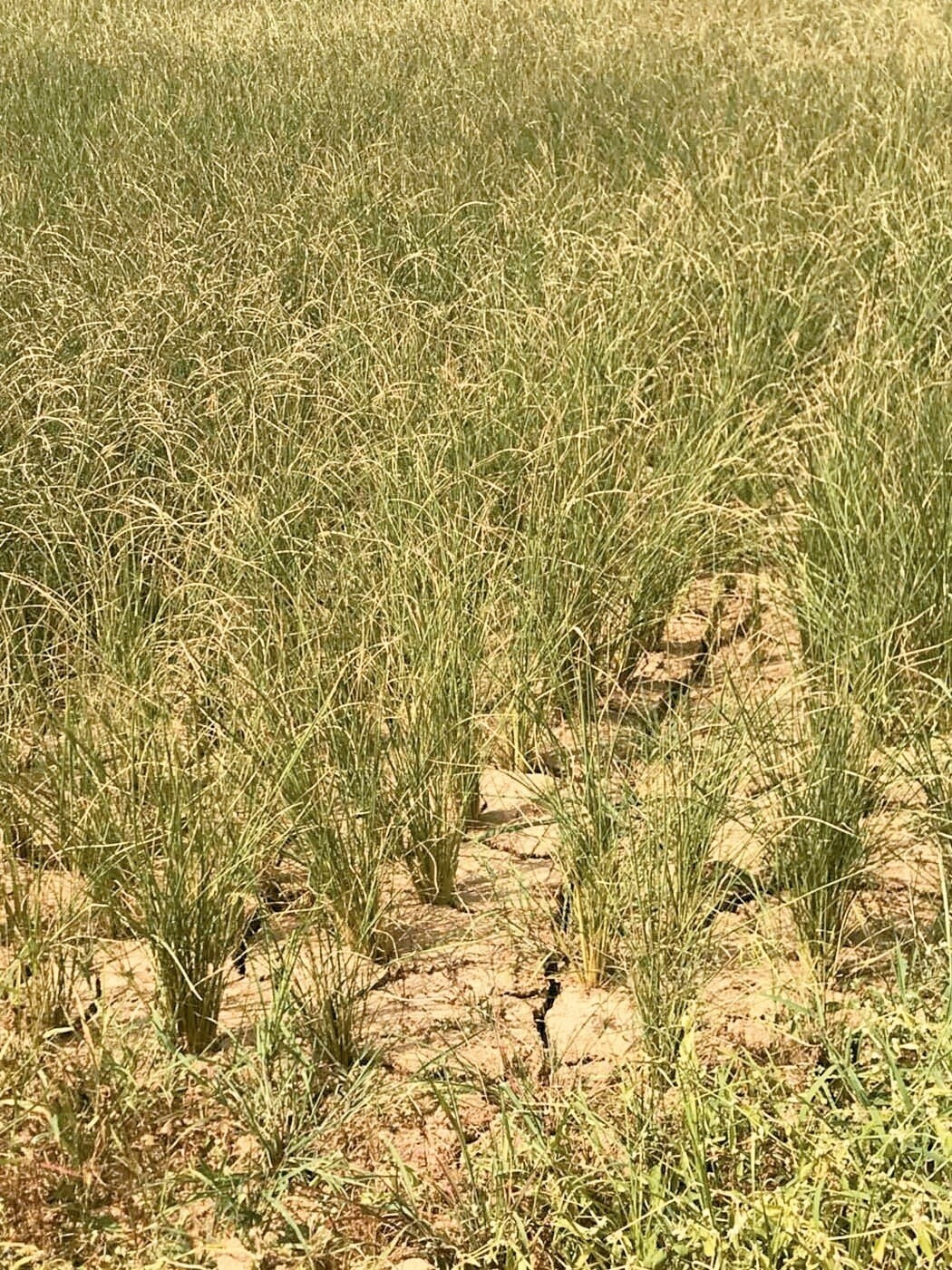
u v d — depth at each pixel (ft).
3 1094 8.23
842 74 27.50
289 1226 7.57
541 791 10.39
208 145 23.43
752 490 14.89
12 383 14.42
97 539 13.19
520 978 9.64
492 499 13.08
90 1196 7.95
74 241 18.74
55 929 9.52
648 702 12.47
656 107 25.96
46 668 12.12
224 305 16.57
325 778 10.10
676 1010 8.84
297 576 12.32
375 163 21.56
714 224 19.13
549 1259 7.61
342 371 15.42
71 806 10.37
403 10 35.04
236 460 13.51
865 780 9.89
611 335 16.08
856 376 14.79
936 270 17.06
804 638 12.66
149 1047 8.73
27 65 30.45
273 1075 8.59
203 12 36.45
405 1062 8.94
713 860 10.21
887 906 10.02
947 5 35.06
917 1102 7.56
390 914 10.16
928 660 11.50
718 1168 7.79
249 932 10.03
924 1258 7.11
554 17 33.99
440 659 11.05
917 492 12.90
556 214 19.04
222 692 11.09
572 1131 8.24
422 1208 7.93
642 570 12.96
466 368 15.79
